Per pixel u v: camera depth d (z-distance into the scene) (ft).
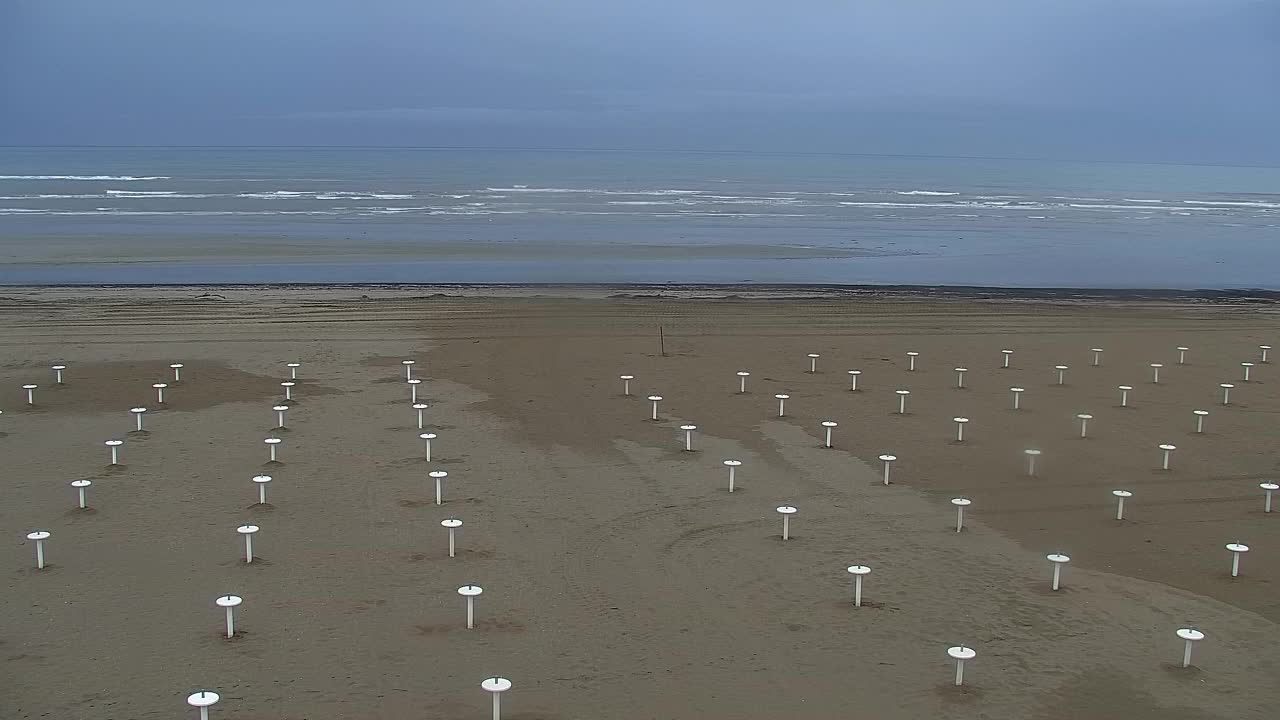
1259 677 36.47
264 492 54.80
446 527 50.08
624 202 309.42
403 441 64.75
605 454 62.75
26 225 203.41
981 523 52.13
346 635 38.60
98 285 130.00
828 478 58.80
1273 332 107.65
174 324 103.14
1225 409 75.46
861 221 257.55
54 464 59.11
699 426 69.21
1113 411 74.38
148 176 435.94
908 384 82.38
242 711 33.04
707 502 54.49
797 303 124.16
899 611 41.65
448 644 38.06
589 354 91.97
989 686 35.53
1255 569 46.57
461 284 137.69
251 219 228.22
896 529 51.11
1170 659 37.76
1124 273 168.04
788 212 282.36
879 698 34.60
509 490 55.93
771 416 72.02
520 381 81.56
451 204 287.69
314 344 94.68
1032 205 335.26
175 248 171.22
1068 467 61.31
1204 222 273.95
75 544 47.29
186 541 47.85
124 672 35.55
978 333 105.50
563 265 163.43
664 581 44.34
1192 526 52.11
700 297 128.47
